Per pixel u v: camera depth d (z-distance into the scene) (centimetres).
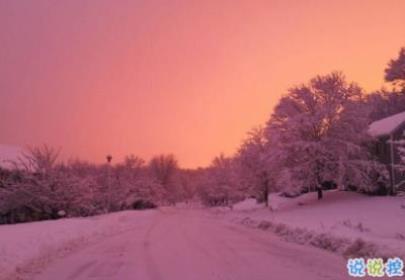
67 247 2342
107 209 6300
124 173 9531
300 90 5156
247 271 1469
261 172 6225
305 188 5306
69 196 4709
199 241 2523
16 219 4381
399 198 4281
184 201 15438
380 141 4975
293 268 1503
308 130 5072
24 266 1700
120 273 1524
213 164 10300
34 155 4722
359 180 4834
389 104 8181
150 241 2614
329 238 2070
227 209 7575
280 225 2997
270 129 5275
